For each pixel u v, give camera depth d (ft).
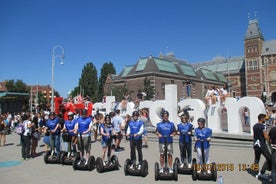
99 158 31.65
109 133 34.71
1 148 53.47
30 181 28.48
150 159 38.83
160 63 226.79
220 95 56.49
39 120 50.75
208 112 58.13
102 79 286.87
